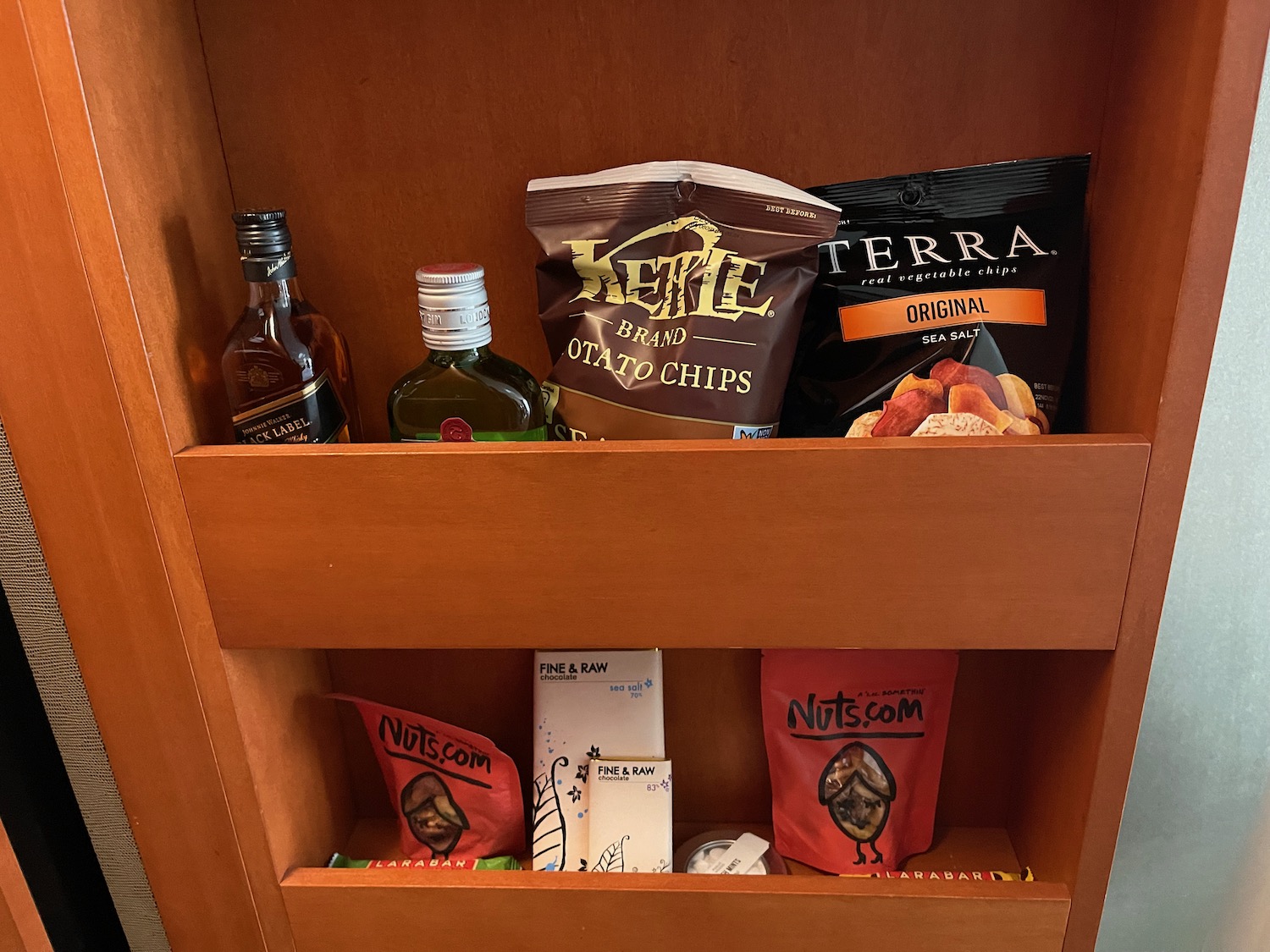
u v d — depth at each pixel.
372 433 0.75
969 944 0.67
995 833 0.83
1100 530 0.54
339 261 0.70
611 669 0.78
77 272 0.53
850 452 0.54
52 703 0.66
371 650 0.82
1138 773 0.80
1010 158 0.63
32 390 0.56
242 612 0.61
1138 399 0.54
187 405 0.60
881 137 0.64
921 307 0.64
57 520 0.59
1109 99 0.60
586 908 0.68
